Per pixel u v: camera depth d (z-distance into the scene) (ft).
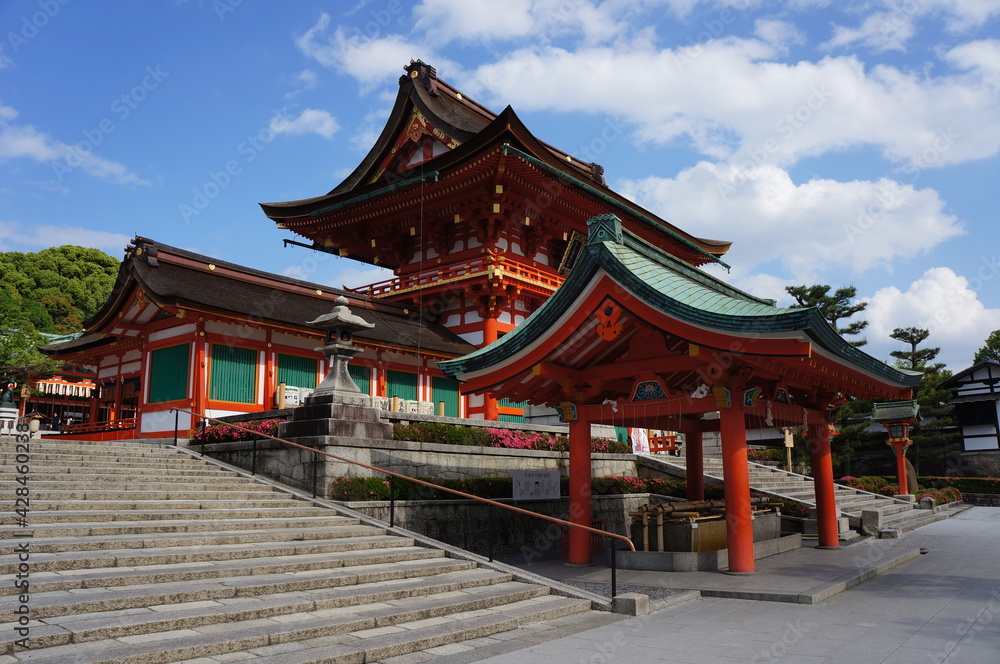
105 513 39.06
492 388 52.26
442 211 118.93
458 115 127.24
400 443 57.98
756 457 136.05
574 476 52.21
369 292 128.06
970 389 182.09
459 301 119.24
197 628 26.61
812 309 37.27
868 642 29.35
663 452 108.78
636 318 44.73
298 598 31.04
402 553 41.50
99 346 96.58
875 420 122.11
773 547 57.88
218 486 49.93
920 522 92.22
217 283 85.92
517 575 40.27
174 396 80.02
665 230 133.80
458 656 27.04
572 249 117.19
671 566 48.24
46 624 24.81
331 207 120.67
